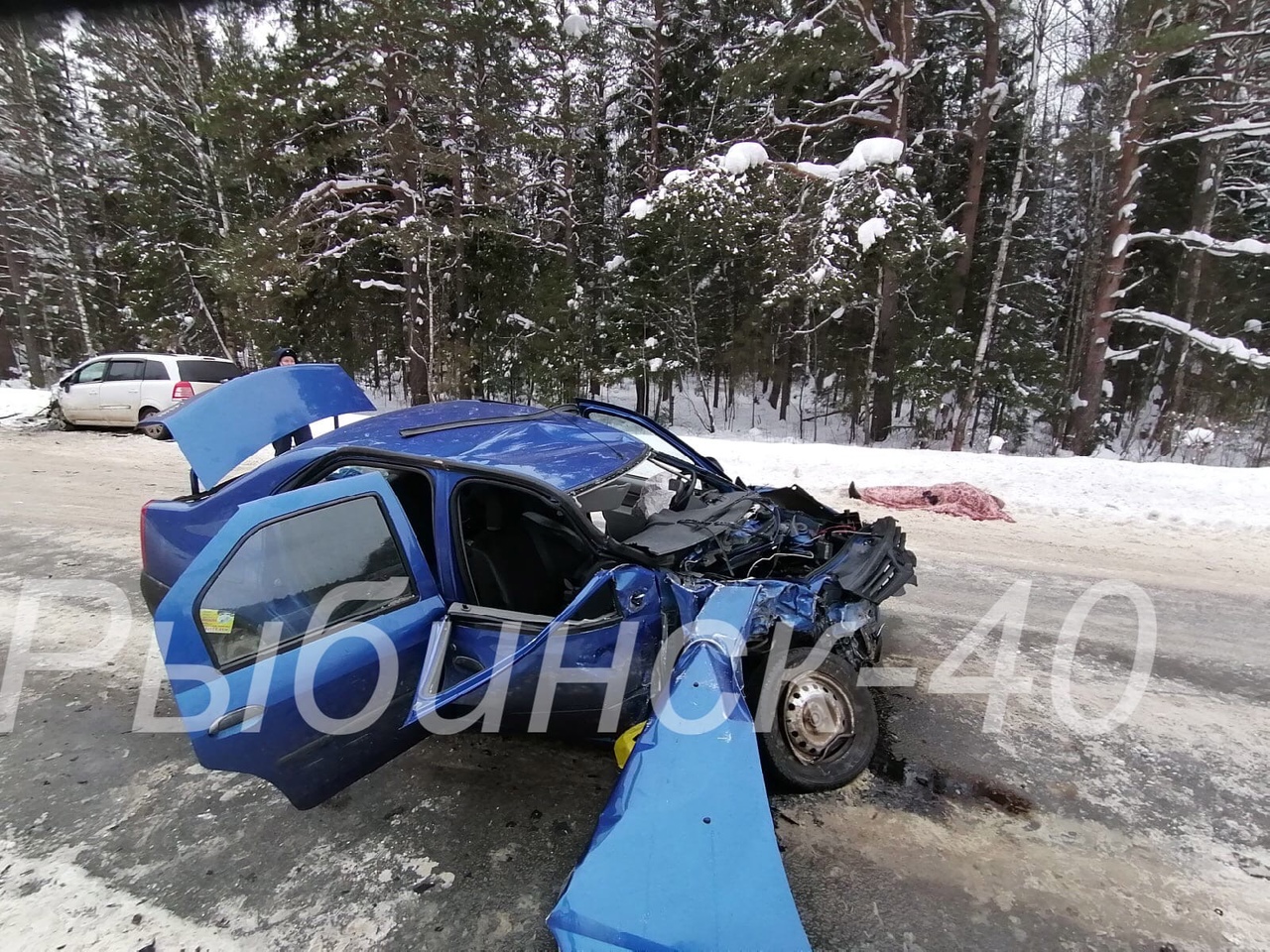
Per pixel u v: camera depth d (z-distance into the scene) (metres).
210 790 2.87
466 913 2.21
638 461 3.35
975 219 16.53
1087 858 2.41
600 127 21.83
